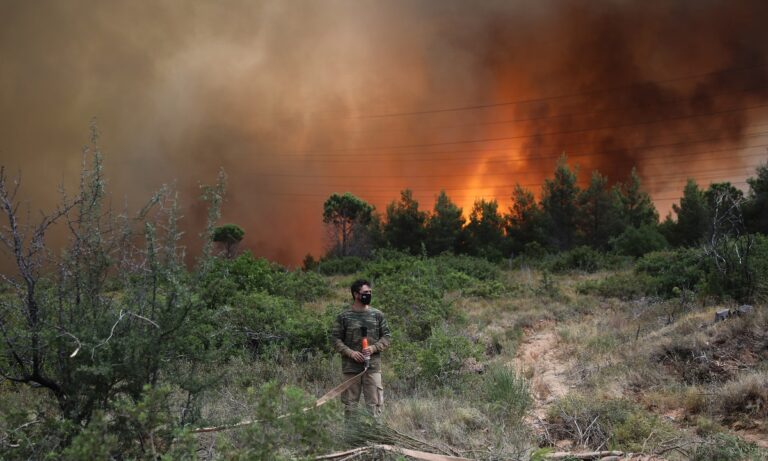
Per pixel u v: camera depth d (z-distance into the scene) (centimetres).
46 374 387
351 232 4425
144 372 382
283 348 905
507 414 571
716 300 1005
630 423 524
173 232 407
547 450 435
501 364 765
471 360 875
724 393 573
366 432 442
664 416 570
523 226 3791
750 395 562
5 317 377
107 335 376
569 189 3709
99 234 398
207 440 410
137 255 400
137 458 346
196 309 413
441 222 3912
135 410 333
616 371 709
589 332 973
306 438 331
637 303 1206
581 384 703
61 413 375
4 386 464
